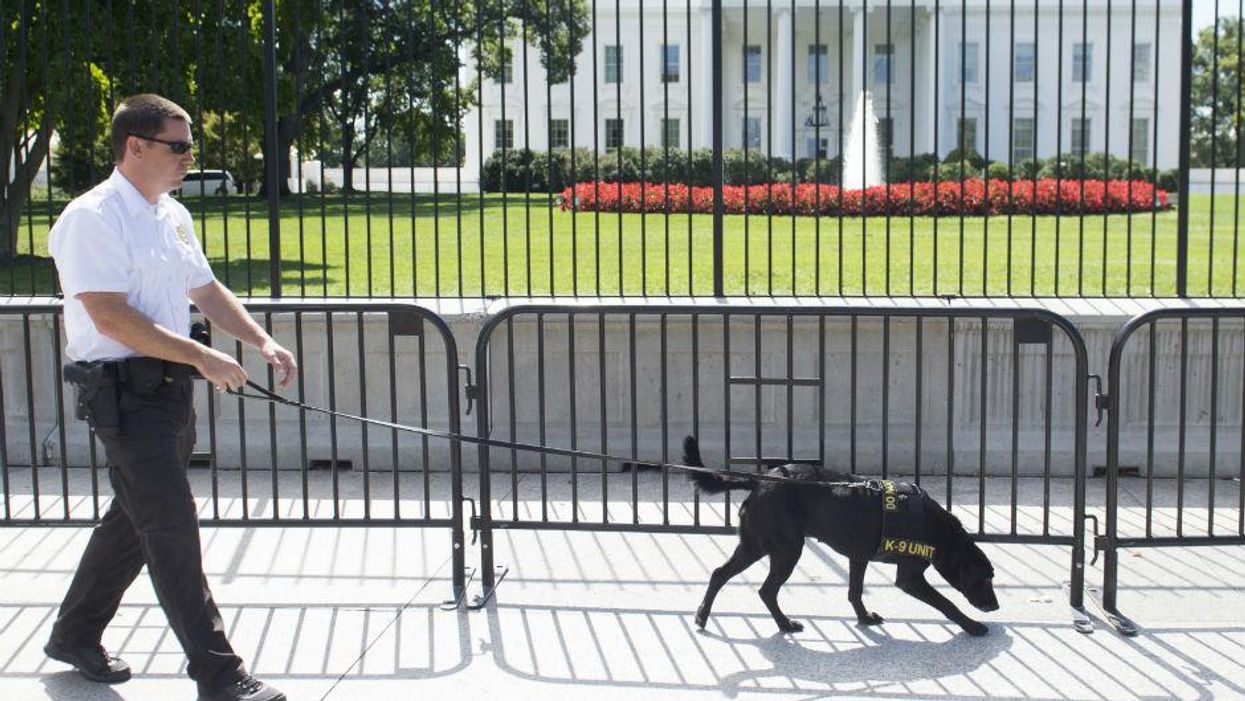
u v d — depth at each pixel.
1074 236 12.88
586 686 4.15
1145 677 4.22
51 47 10.98
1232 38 36.34
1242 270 9.80
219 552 5.65
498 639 4.58
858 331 6.85
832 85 41.50
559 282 8.66
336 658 4.39
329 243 12.42
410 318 5.05
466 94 10.52
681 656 4.42
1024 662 4.36
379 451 7.07
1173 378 6.85
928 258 10.23
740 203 14.21
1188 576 5.33
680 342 6.93
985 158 6.68
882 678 4.22
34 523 5.23
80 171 17.88
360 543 5.80
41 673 4.23
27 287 9.15
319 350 7.04
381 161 33.81
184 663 4.32
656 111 41.44
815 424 6.98
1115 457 4.82
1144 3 36.44
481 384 5.06
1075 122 42.47
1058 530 5.99
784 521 4.54
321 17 7.05
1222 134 37.06
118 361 3.78
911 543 4.49
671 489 6.75
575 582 5.25
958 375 6.89
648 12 41.06
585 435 7.03
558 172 26.33
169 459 3.79
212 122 20.47
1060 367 6.86
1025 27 41.84
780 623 4.63
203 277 4.17
